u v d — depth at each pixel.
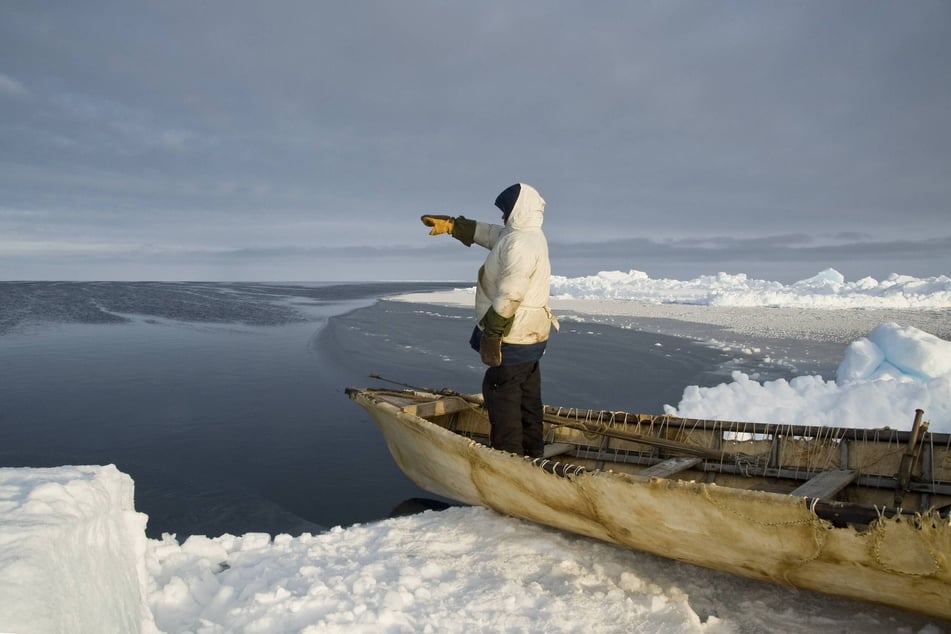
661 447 5.29
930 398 6.59
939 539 2.64
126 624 2.45
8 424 7.72
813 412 7.02
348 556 3.92
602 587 3.62
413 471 5.38
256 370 11.20
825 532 2.94
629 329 18.02
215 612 3.19
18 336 15.30
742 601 3.51
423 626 3.05
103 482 2.73
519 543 4.15
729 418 7.12
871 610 3.38
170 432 7.44
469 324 19.08
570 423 5.55
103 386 9.88
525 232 4.39
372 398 5.61
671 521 3.47
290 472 6.16
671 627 3.14
